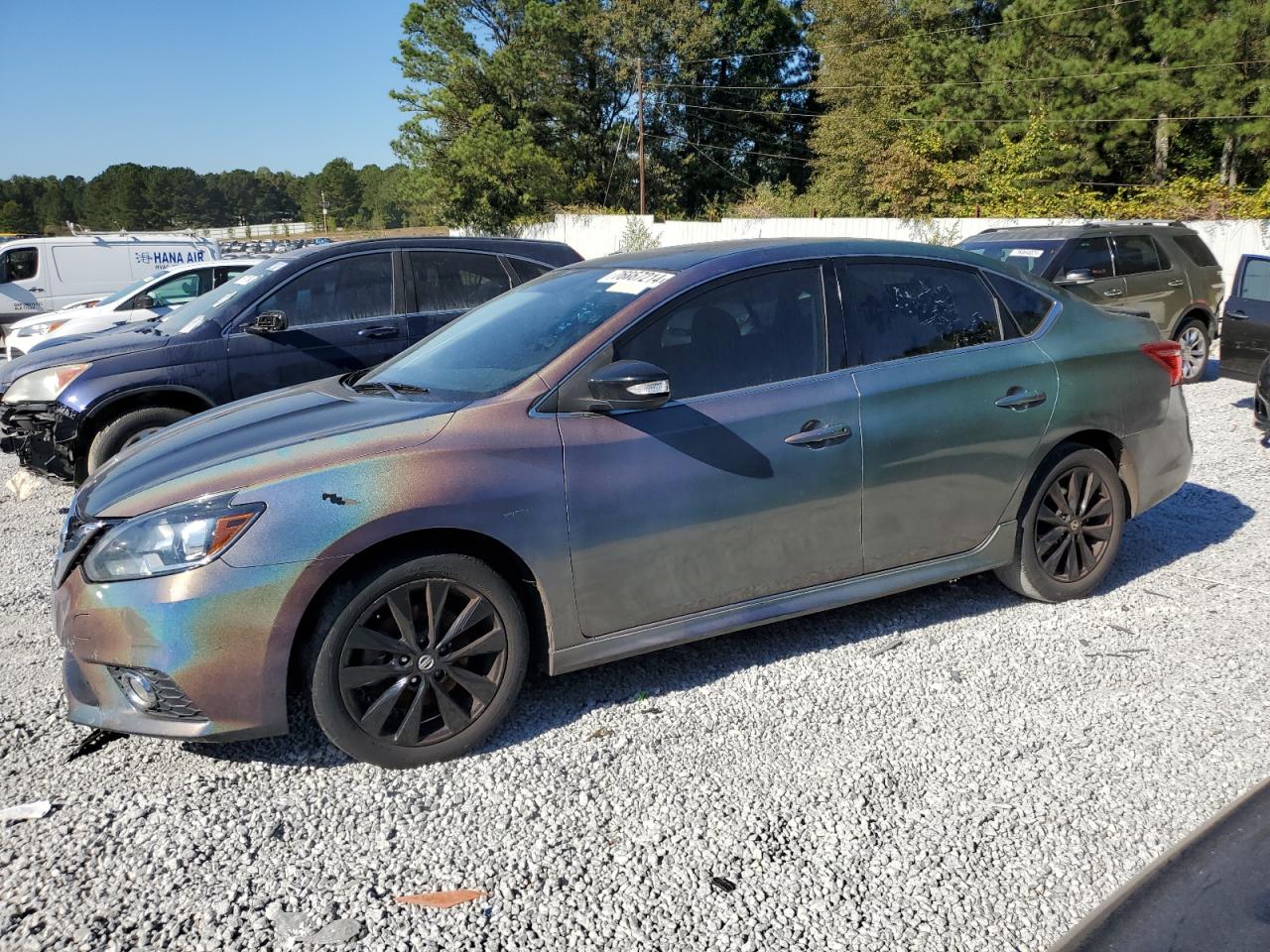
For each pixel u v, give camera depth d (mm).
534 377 3428
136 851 2762
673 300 3629
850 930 2400
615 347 3500
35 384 6484
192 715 2979
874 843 2750
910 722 3432
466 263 7531
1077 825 2820
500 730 3439
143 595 2922
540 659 3434
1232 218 22734
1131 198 27438
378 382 3943
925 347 4070
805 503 3705
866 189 38125
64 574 3123
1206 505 6012
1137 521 5742
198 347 6602
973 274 4328
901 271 4141
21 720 3580
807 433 3688
